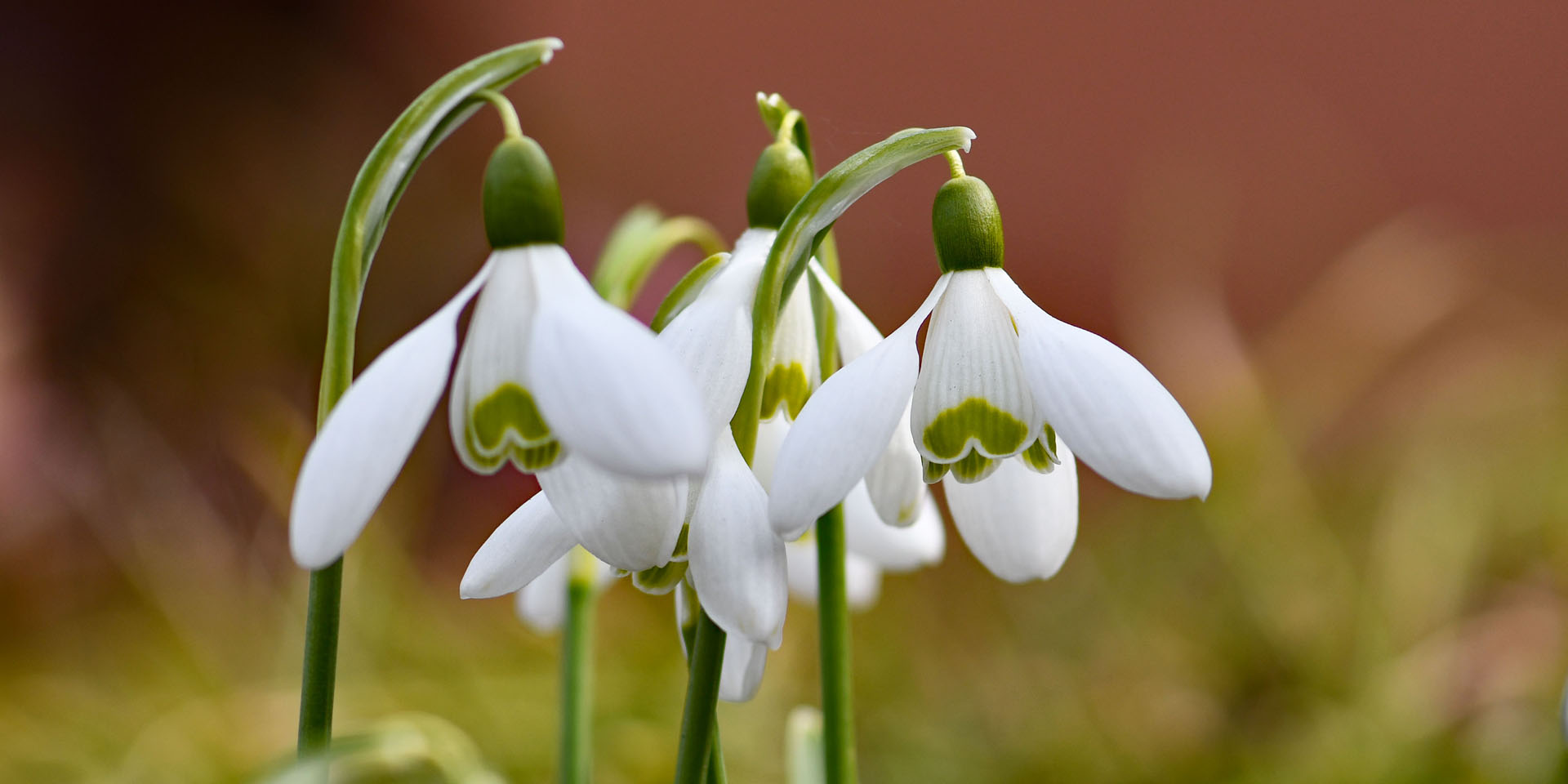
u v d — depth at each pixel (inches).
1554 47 57.9
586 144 55.9
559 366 9.5
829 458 9.9
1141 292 43.7
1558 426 28.0
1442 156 58.5
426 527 33.2
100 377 41.2
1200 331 27.7
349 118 50.4
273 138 47.9
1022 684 25.2
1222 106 59.6
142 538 29.8
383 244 42.6
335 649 10.3
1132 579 27.1
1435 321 31.3
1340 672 23.3
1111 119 60.1
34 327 43.3
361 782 14.1
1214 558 26.1
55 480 37.6
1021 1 61.0
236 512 35.7
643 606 26.5
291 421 29.9
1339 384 30.2
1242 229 56.4
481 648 25.7
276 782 10.2
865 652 26.8
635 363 9.4
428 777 14.6
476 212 44.4
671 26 60.4
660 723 23.1
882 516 11.1
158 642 27.4
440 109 10.0
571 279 9.8
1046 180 60.0
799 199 10.6
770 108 11.1
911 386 10.1
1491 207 57.7
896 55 61.0
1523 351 32.7
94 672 27.5
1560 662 22.0
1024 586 28.4
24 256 44.4
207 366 40.2
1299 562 24.6
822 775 13.0
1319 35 59.8
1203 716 23.8
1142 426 9.9
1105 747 23.5
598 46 59.8
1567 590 24.0
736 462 10.2
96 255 44.5
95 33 47.7
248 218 44.1
